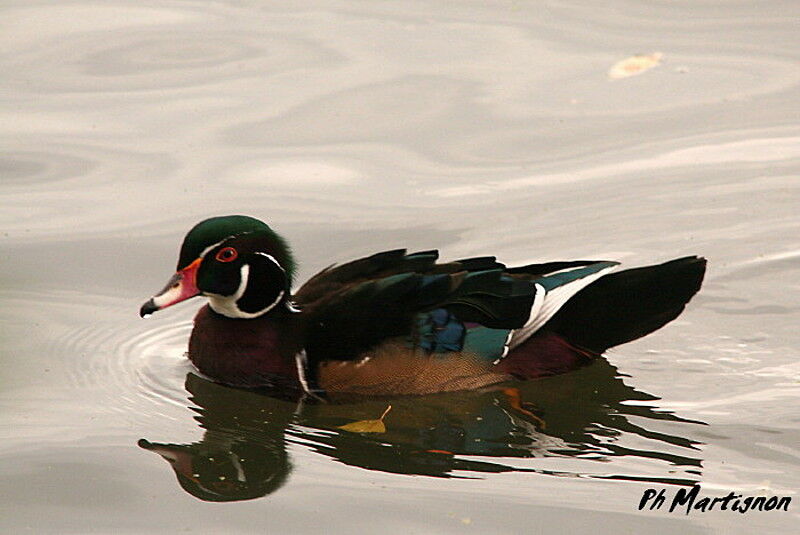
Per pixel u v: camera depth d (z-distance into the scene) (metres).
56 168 15.67
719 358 12.01
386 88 17.25
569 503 9.62
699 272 11.67
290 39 18.58
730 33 18.50
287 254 11.85
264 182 15.38
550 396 11.52
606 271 11.73
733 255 13.74
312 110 16.83
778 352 12.05
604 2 19.55
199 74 17.73
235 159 15.86
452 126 16.47
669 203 14.84
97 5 19.88
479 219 14.62
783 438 10.55
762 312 12.75
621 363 12.03
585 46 18.17
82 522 9.52
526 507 9.58
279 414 11.43
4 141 16.20
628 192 15.06
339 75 17.59
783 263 13.55
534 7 19.44
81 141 16.23
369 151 16.03
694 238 14.11
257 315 11.73
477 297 11.45
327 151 16.03
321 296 11.80
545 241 14.16
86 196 15.16
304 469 10.33
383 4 19.67
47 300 13.30
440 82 17.34
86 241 14.32
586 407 11.30
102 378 12.02
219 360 11.83
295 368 11.52
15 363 12.18
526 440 10.76
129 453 10.64
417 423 11.15
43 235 14.41
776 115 16.44
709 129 16.28
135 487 10.07
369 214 14.73
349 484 10.04
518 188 15.26
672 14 19.11
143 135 16.38
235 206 14.88
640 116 16.58
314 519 9.48
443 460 10.43
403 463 10.41
